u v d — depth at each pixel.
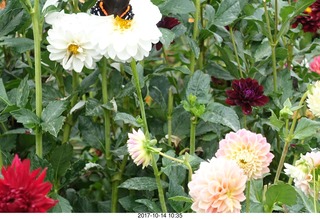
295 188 1.25
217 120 1.40
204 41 1.66
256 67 1.60
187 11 1.45
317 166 1.27
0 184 1.16
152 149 1.27
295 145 1.46
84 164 1.44
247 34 1.64
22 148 1.54
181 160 1.28
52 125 1.33
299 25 1.64
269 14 1.59
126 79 1.56
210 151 1.52
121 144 1.55
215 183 1.21
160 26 1.50
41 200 1.15
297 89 1.64
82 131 1.51
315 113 1.31
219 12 1.53
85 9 1.48
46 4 1.37
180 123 1.52
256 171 1.27
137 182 1.38
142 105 1.34
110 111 1.52
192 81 1.45
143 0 1.31
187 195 1.37
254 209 1.28
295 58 1.69
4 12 1.42
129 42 1.28
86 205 1.55
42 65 1.51
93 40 1.30
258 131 1.57
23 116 1.34
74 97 1.51
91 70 1.54
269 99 1.56
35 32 1.35
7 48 1.56
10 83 1.51
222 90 1.67
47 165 1.36
